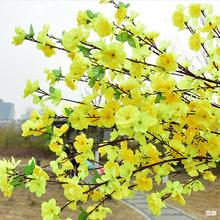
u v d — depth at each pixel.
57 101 0.98
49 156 14.60
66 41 0.90
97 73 0.92
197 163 1.15
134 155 1.03
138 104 0.99
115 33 0.96
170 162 1.12
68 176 1.09
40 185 0.94
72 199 0.98
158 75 0.98
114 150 1.08
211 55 1.15
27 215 5.68
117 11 0.96
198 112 0.98
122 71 1.02
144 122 0.86
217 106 1.07
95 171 1.03
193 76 1.08
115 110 0.97
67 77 0.98
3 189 0.94
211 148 1.03
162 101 0.98
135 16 1.03
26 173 0.94
